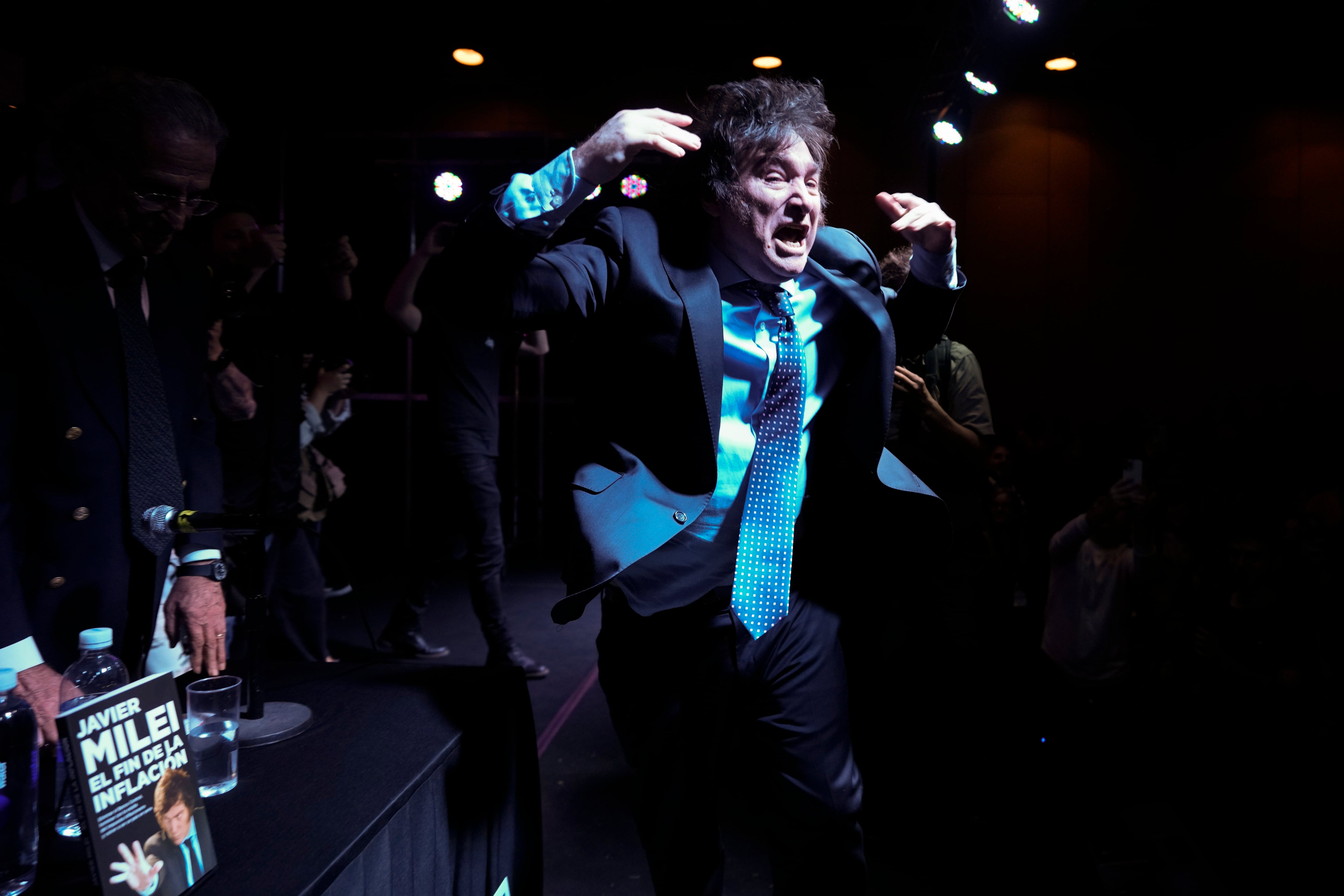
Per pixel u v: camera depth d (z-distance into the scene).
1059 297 6.95
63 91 1.14
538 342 4.13
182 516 1.19
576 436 1.31
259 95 6.07
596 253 1.20
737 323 1.27
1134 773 2.25
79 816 0.75
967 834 2.09
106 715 0.78
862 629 1.47
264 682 1.37
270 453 1.42
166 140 1.10
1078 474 5.62
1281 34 6.37
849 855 1.33
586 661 3.60
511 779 1.33
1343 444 5.56
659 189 1.32
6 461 1.09
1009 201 6.91
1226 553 2.78
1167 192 6.93
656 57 6.60
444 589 4.97
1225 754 2.32
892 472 1.35
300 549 2.98
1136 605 2.70
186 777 0.85
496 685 1.37
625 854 2.11
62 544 1.16
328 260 3.15
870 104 6.77
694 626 1.26
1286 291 6.88
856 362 1.32
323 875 0.83
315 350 2.12
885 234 6.79
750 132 1.18
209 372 2.26
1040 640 3.27
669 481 1.23
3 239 1.12
